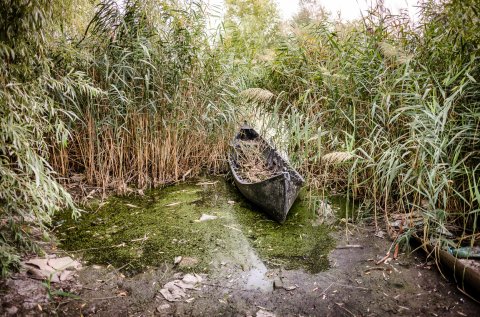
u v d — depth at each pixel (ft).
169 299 9.50
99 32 15.78
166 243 12.42
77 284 9.89
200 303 9.43
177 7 16.69
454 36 13.52
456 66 13.05
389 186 12.89
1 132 9.36
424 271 10.85
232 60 19.71
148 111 16.57
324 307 9.39
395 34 16.55
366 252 12.00
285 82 19.63
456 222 12.72
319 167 17.07
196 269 10.98
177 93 16.69
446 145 11.59
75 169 17.78
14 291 9.04
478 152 11.75
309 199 15.99
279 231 13.52
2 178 9.59
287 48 18.98
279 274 10.82
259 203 14.90
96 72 15.76
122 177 16.70
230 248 12.26
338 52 16.61
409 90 14.34
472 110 12.21
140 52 15.38
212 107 18.28
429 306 9.38
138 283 10.18
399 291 10.01
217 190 17.44
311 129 16.53
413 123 12.02
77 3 13.92
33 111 10.44
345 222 14.07
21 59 10.14
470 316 8.98
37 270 9.95
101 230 13.10
